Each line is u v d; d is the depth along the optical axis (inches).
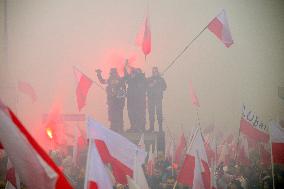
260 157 1098.7
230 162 1096.8
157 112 1117.1
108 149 612.4
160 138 1109.7
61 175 400.2
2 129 387.5
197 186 803.4
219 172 1082.7
